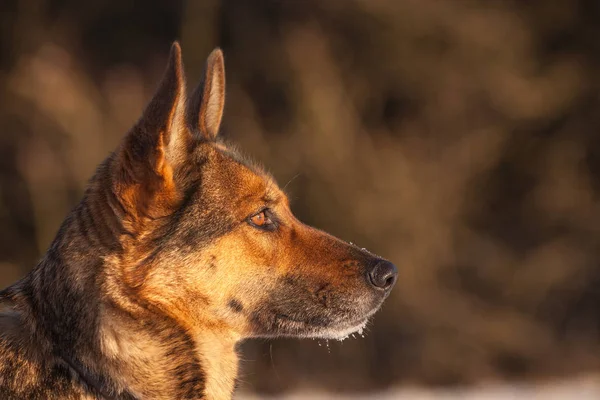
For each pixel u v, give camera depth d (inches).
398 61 717.3
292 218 221.5
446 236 661.9
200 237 199.0
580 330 665.0
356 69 719.1
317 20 727.7
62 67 665.0
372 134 692.1
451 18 712.4
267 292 212.1
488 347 625.3
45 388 181.2
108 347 185.8
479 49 714.2
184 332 196.5
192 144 207.3
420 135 707.4
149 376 189.9
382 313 621.0
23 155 643.5
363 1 709.9
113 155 200.5
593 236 699.4
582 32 749.9
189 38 694.5
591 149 733.9
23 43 700.0
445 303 637.3
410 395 553.3
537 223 714.8
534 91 711.7
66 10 744.3
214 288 201.3
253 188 209.0
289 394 566.3
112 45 758.5
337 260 218.8
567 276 677.9
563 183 713.0
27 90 642.2
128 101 660.1
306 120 651.5
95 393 183.6
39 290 190.1
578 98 729.6
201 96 229.6
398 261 631.2
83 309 185.9
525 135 727.7
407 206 644.7
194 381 196.2
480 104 716.7
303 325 216.5
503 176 730.8
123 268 190.7
